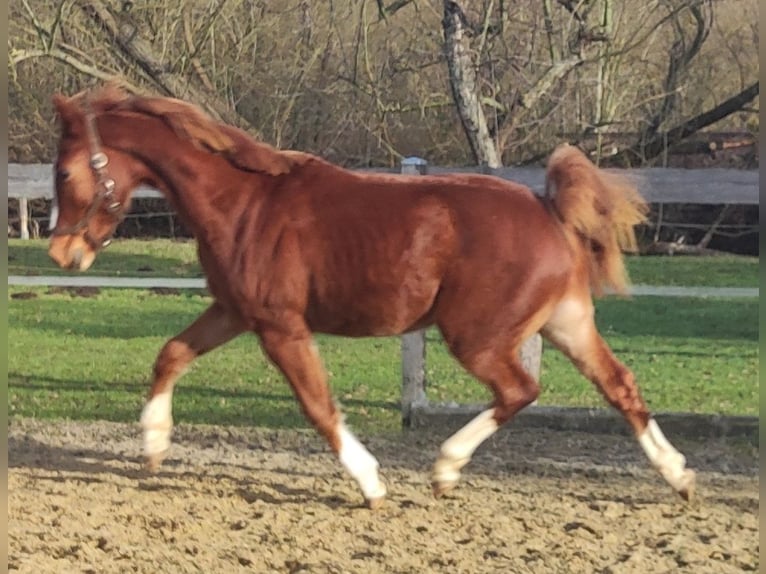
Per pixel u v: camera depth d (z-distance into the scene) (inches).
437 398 371.6
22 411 345.1
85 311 580.4
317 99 604.1
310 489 247.1
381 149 587.5
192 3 541.6
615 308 597.6
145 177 229.6
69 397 367.6
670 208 722.2
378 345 491.2
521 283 215.5
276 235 219.0
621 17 522.3
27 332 510.9
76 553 197.8
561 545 205.6
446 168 315.0
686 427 303.9
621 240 225.6
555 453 288.0
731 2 624.1
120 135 226.4
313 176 224.2
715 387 386.6
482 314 216.2
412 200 219.0
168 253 729.0
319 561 196.7
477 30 411.8
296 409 351.6
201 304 609.6
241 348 479.2
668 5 494.0
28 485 247.1
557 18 483.2
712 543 206.4
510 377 219.3
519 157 537.6
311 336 225.0
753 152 647.8
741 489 250.7
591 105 563.8
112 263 686.5
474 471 267.4
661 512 227.6
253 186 223.5
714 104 655.8
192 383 394.9
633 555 197.8
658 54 611.2
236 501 236.4
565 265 219.1
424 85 559.5
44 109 636.1
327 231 218.2
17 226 753.0
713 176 302.4
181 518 221.3
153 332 516.7
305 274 219.0
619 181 224.8
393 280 216.2
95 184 225.8
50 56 491.5
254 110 612.7
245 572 191.5
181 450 289.4
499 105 392.8
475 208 217.9
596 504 232.4
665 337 506.6
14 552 196.7
